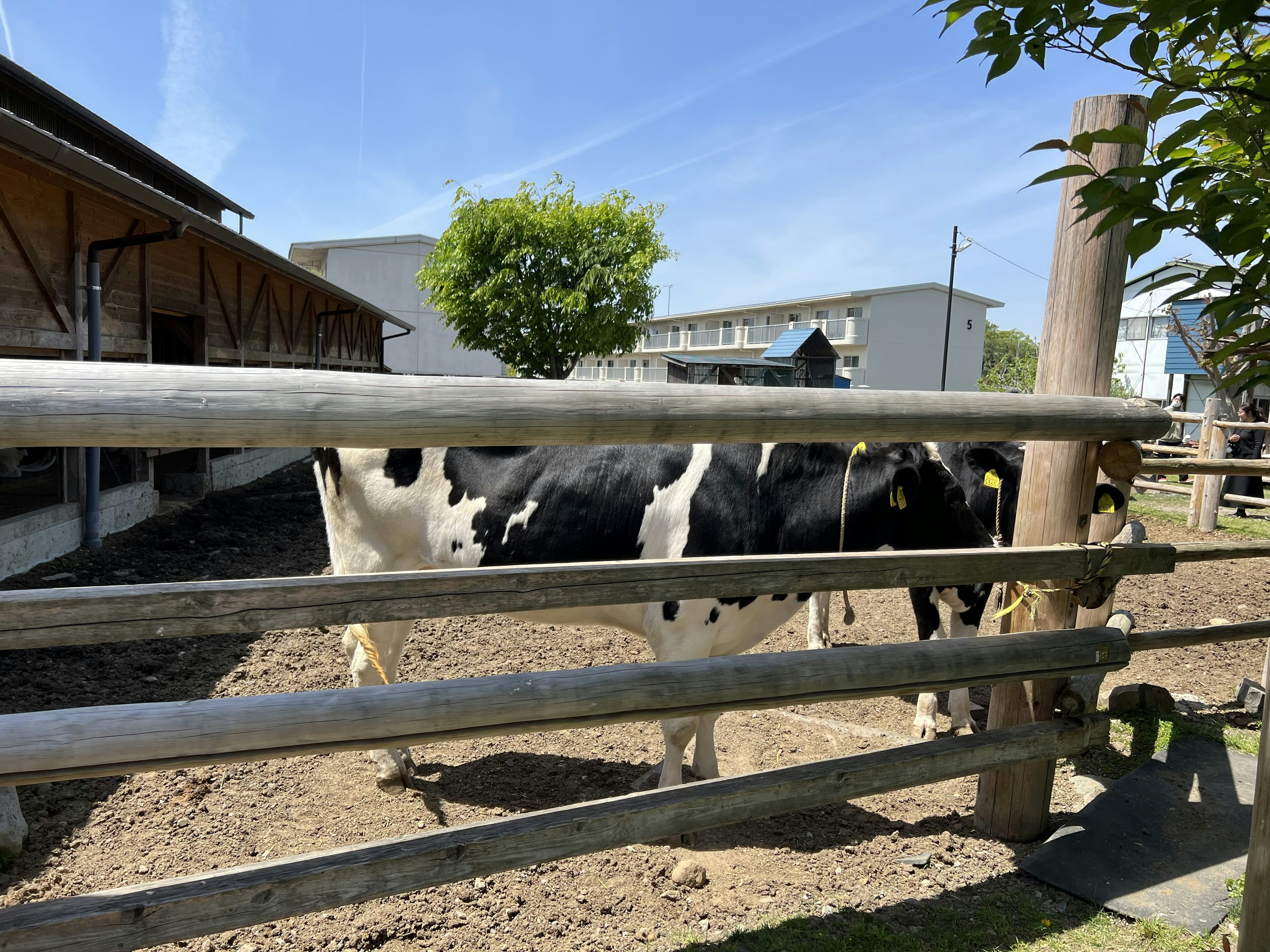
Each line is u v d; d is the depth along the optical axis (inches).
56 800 119.5
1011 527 172.2
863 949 89.7
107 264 287.6
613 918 96.8
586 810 74.8
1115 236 110.2
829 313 1811.0
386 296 1407.5
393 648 138.4
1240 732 148.7
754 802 81.4
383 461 132.6
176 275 351.6
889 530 129.1
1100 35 47.8
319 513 358.0
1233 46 54.7
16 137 176.6
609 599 74.6
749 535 122.1
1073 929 93.6
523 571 71.7
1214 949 74.5
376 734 64.7
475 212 844.6
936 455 127.4
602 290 838.5
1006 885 103.2
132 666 169.6
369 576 67.0
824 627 200.4
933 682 88.5
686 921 96.1
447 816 121.3
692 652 117.3
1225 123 47.1
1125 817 115.3
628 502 121.7
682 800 77.9
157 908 58.4
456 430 60.6
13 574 224.2
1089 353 112.8
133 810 118.0
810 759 144.2
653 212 858.1
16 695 151.3
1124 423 96.0
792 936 92.4
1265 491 557.9
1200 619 244.2
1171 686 181.6
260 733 61.1
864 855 112.0
